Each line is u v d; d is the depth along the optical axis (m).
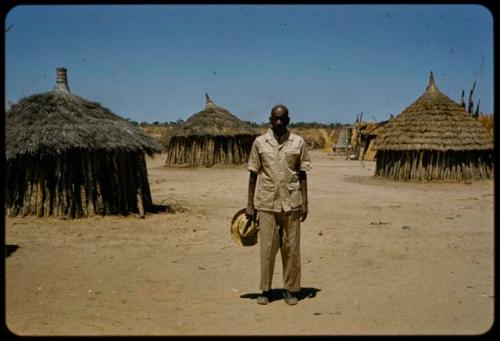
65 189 11.83
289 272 5.84
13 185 12.03
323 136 64.94
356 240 9.43
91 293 6.28
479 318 5.29
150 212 12.91
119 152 12.33
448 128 21.45
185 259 8.07
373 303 5.84
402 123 22.45
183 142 31.28
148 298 6.08
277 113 5.81
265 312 5.55
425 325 5.09
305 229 10.56
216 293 6.29
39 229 10.51
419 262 7.79
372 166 31.14
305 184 5.99
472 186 19.66
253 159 5.96
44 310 5.62
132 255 8.33
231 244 9.20
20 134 11.58
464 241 9.30
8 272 7.24
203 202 15.00
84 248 8.82
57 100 12.45
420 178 21.42
